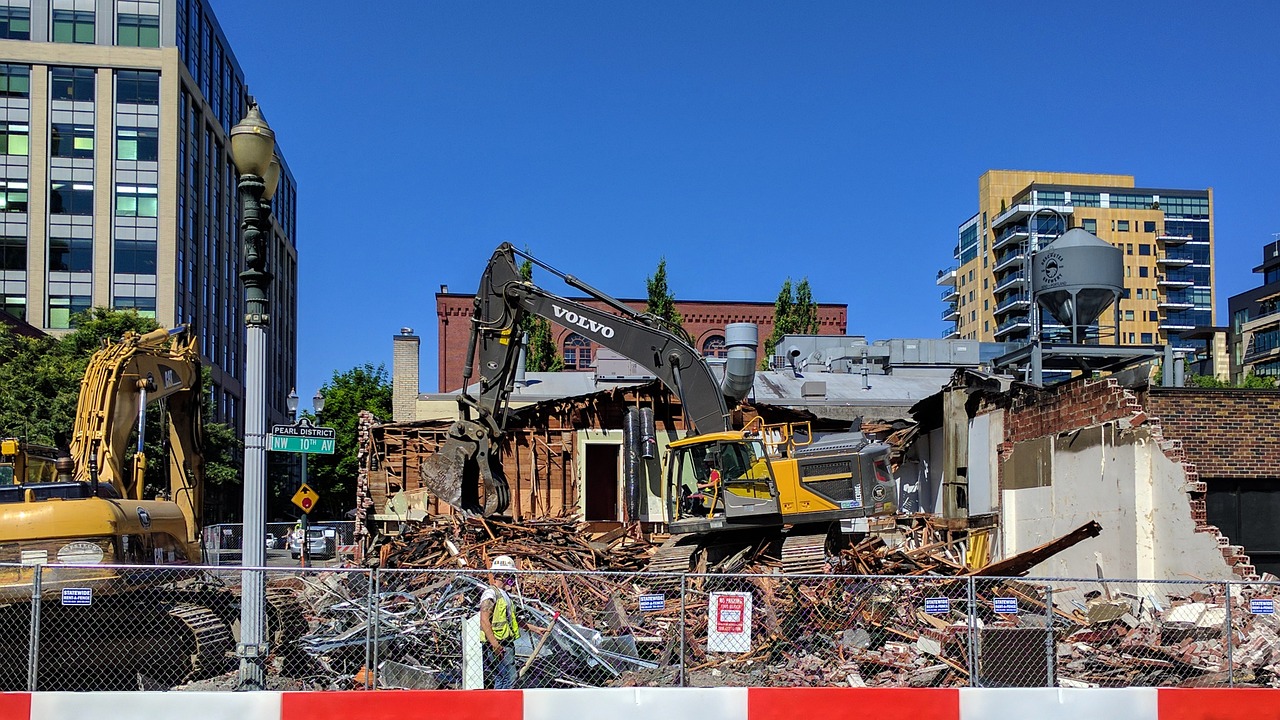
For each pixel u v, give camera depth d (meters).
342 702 8.94
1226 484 17.23
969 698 9.42
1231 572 15.12
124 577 12.10
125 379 15.48
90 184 66.00
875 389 40.28
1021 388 21.05
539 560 19.30
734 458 17.75
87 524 12.03
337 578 14.71
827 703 9.30
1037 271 24.84
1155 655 12.78
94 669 12.35
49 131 66.00
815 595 14.36
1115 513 17.47
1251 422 17.28
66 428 36.88
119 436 15.41
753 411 29.08
